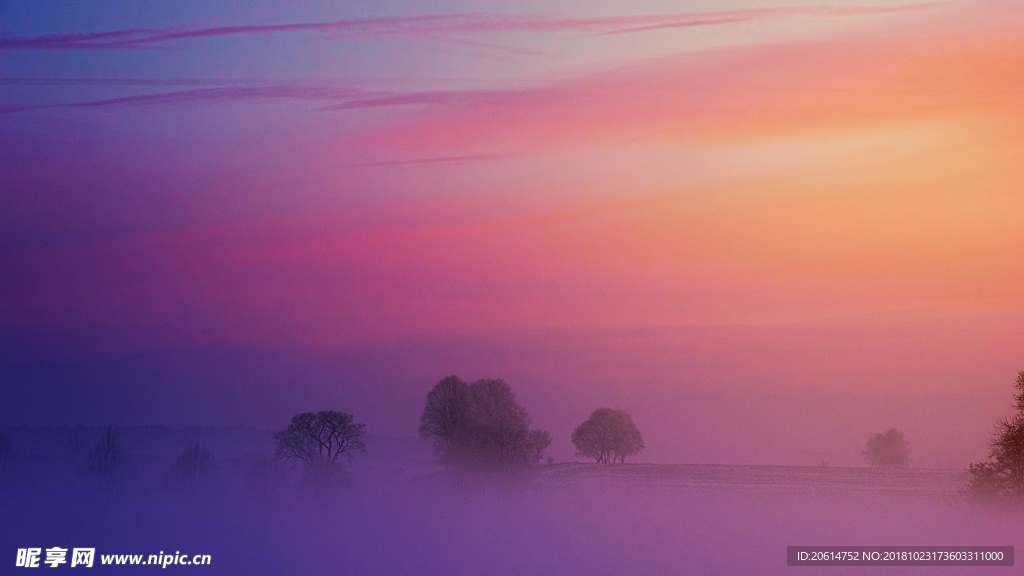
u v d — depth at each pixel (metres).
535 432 143.62
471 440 128.88
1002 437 81.31
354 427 118.25
